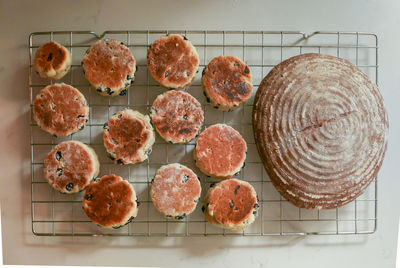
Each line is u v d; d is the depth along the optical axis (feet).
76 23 1.67
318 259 1.71
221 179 1.62
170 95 1.56
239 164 1.57
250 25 1.69
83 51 1.66
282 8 1.70
